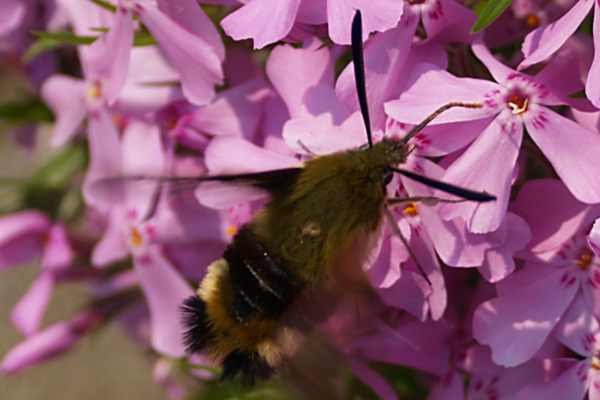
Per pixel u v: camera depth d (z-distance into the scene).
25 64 0.25
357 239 0.20
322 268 0.20
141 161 0.23
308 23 0.20
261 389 0.22
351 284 0.20
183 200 0.22
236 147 0.21
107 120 0.23
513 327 0.21
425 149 0.20
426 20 0.20
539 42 0.20
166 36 0.21
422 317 0.20
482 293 0.21
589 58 0.20
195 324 0.21
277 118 0.22
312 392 0.21
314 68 0.21
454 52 0.21
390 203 0.20
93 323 0.26
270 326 0.21
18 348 0.26
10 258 0.26
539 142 0.20
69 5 0.24
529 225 0.21
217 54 0.21
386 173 0.20
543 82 0.20
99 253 0.24
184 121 0.22
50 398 0.45
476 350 0.21
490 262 0.20
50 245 0.25
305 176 0.20
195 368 0.23
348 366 0.21
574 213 0.20
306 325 0.21
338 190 0.20
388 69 0.20
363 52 0.20
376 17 0.20
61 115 0.24
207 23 0.21
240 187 0.21
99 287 0.26
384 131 0.20
